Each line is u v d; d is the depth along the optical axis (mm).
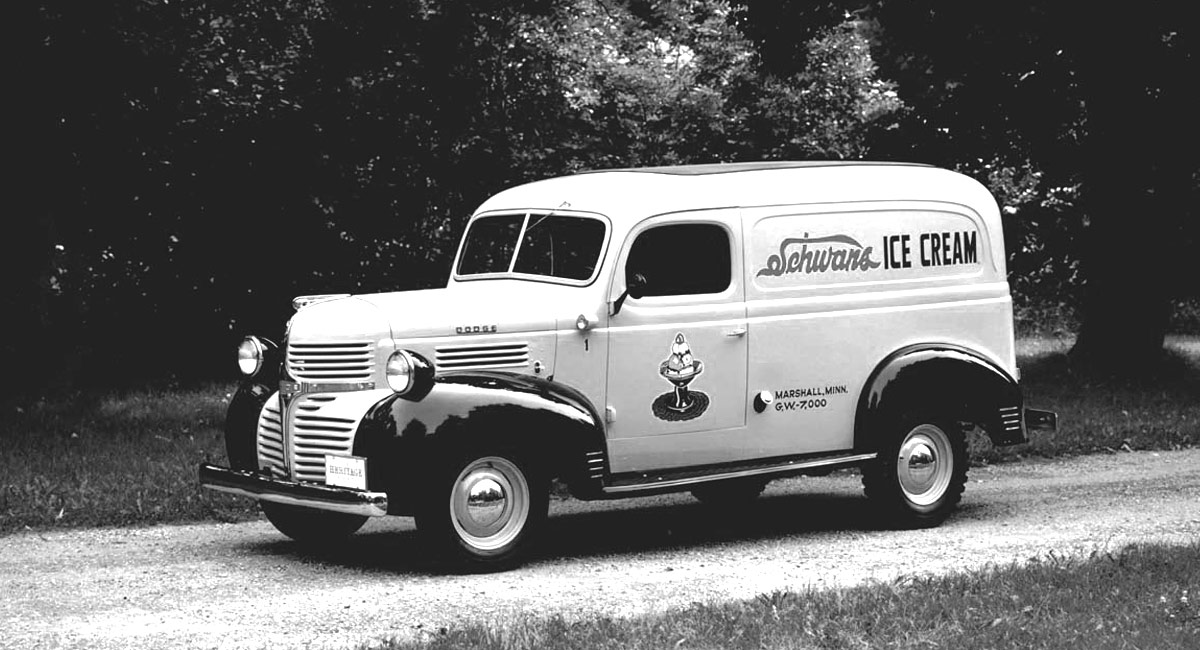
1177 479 12477
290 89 21188
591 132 25297
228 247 22594
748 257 9688
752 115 28562
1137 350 21250
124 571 8758
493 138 22859
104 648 6941
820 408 9930
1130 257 21172
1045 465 13406
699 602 7535
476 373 8805
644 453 9344
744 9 21344
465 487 8586
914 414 10148
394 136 22453
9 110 16406
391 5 21266
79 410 16328
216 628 7344
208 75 18328
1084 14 20156
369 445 8367
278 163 21766
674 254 9461
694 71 29141
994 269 10781
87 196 19844
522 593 8148
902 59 24250
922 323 10352
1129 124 20500
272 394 9438
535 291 9359
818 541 9789
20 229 17500
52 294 21391
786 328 9773
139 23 16359
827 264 9984
